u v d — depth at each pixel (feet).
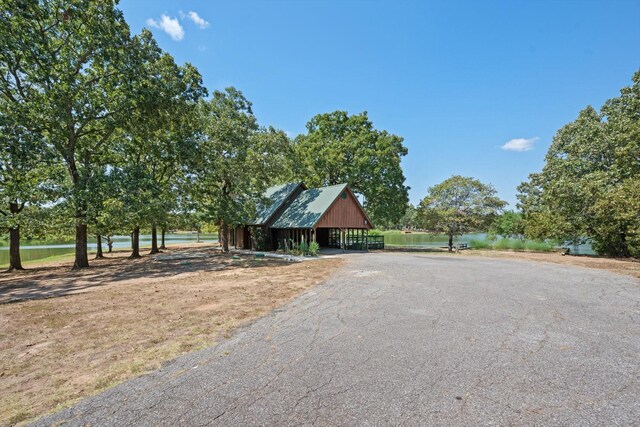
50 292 31.12
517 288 27.81
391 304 22.47
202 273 40.96
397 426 8.86
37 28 45.39
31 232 58.49
